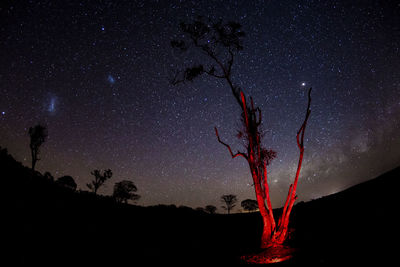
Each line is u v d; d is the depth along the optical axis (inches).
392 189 524.1
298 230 416.5
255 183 364.8
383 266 177.5
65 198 705.0
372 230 288.4
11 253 254.7
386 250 208.2
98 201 859.4
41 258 259.3
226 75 424.5
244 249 363.3
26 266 232.4
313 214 550.6
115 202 994.7
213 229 619.5
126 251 343.3
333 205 591.2
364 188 690.2
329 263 211.3
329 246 269.3
